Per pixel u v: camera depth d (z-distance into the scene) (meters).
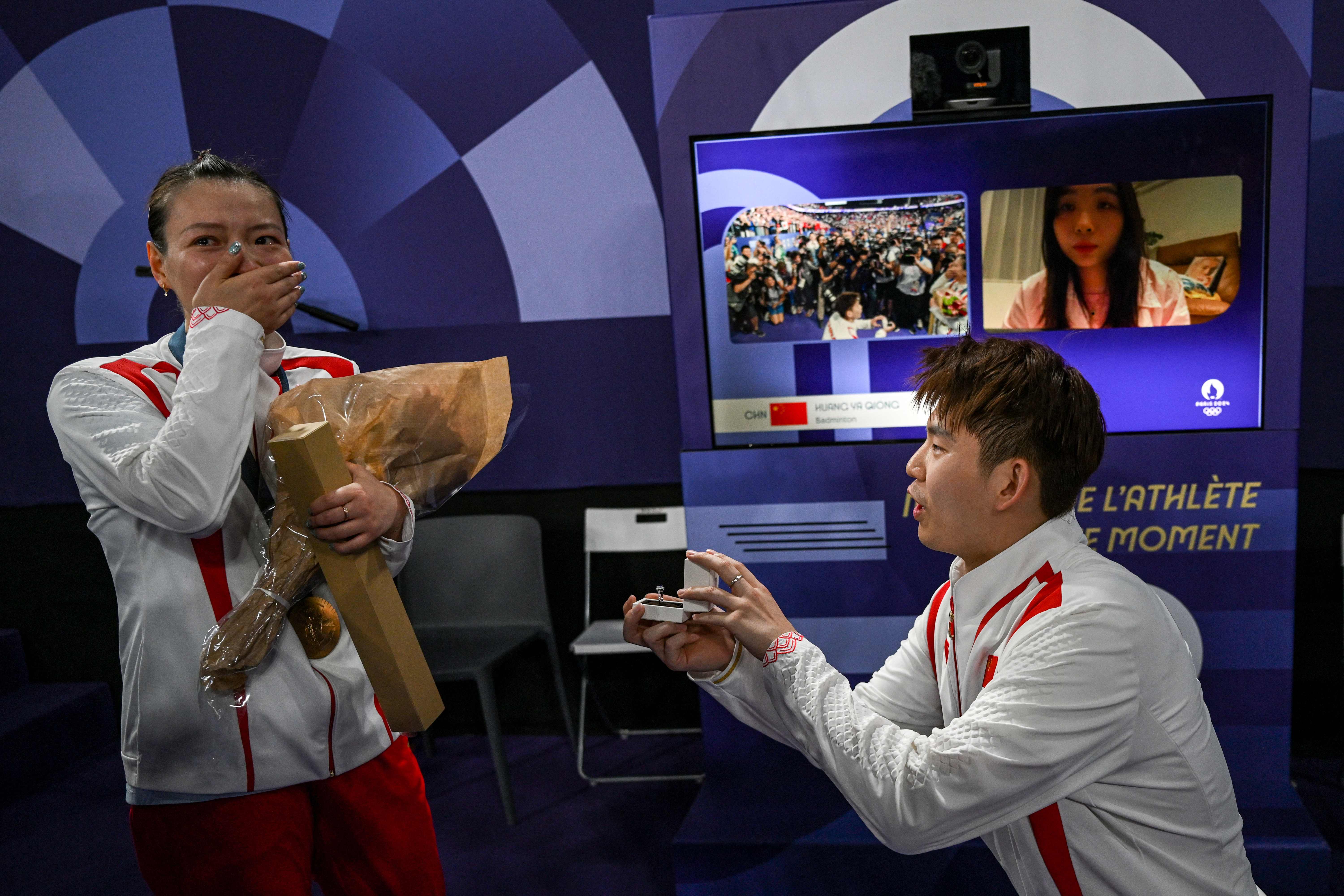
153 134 3.78
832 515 2.69
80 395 1.40
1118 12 2.41
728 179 2.61
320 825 1.57
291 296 1.38
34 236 3.88
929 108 2.51
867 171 2.56
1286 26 2.36
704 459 2.72
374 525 1.23
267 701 1.42
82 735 3.85
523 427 3.78
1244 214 2.45
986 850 2.40
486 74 3.60
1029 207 2.52
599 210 3.62
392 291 3.77
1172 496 2.56
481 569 3.57
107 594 4.02
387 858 1.58
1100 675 1.08
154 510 1.28
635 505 3.76
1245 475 2.52
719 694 1.37
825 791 2.74
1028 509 1.20
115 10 3.71
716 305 2.67
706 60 2.57
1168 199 2.47
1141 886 1.15
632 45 3.51
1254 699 2.60
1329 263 3.21
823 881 2.49
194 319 1.33
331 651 1.47
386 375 1.35
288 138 3.72
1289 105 2.39
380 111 3.66
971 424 1.18
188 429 1.26
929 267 2.58
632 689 3.80
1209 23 2.38
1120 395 2.57
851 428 2.68
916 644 1.44
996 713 1.09
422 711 1.30
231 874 1.45
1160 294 2.51
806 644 1.25
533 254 3.68
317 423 1.23
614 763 3.58
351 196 3.73
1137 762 1.14
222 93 3.72
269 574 1.32
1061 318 2.56
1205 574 2.58
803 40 2.53
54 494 4.02
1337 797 3.04
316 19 3.64
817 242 2.61
